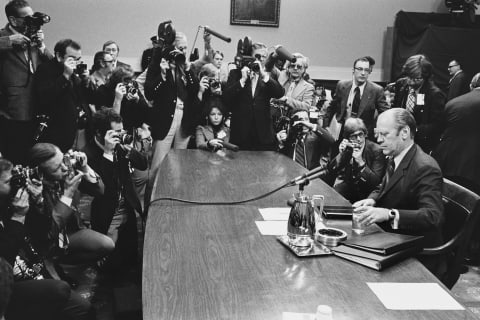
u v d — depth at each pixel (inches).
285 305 51.7
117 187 131.1
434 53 281.3
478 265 140.7
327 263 64.0
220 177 116.3
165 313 49.4
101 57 175.0
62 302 76.0
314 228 70.8
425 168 86.5
